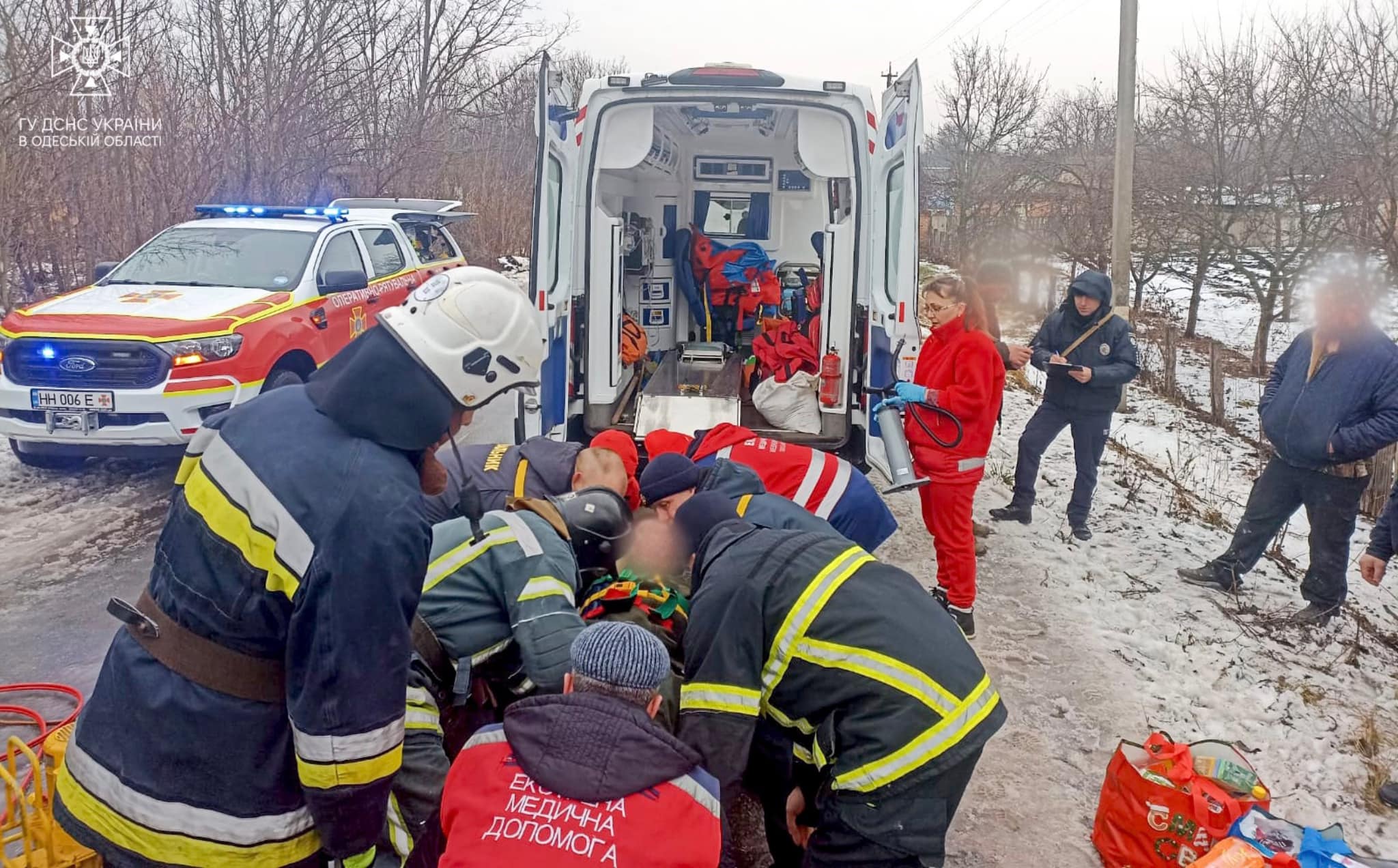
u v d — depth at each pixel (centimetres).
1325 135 1453
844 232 610
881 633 261
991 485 821
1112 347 662
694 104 605
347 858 222
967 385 482
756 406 634
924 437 497
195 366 693
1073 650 510
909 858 262
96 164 1277
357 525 204
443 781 276
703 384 670
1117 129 1155
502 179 2698
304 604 204
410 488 215
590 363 624
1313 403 518
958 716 257
